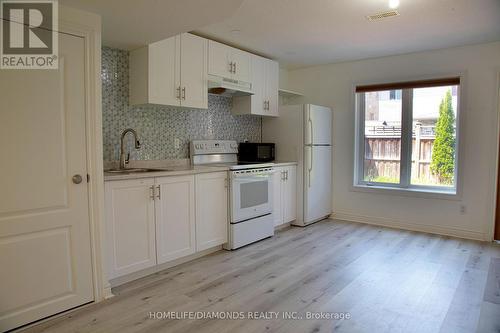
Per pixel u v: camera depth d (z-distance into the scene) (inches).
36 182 81.0
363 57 177.5
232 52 151.6
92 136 91.1
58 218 85.2
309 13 115.9
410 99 173.2
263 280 108.1
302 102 205.9
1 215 75.9
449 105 163.3
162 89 123.3
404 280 108.0
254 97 165.6
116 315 86.1
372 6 109.7
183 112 148.9
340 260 126.6
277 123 184.2
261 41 149.1
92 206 91.7
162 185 112.3
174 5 85.3
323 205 189.6
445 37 142.0
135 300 94.3
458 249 140.1
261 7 110.7
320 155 184.2
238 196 139.3
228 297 96.2
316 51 165.8
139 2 83.0
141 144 132.5
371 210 184.9
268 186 155.8
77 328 80.0
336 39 145.9
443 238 156.5
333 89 193.8
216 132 165.2
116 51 123.0
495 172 149.5
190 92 133.0
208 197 129.2
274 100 179.5
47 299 83.9
